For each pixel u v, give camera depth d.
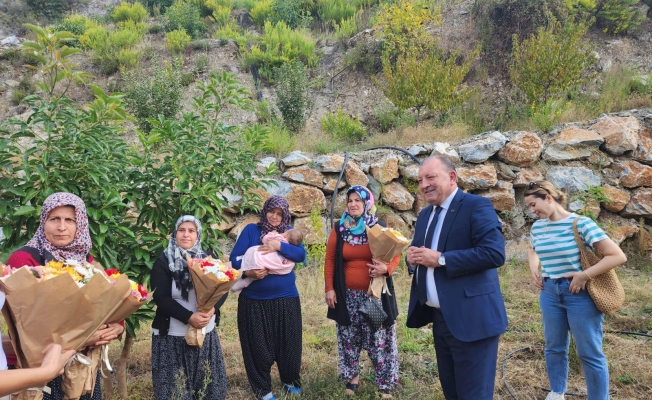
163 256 3.50
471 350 3.16
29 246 2.85
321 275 7.25
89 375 2.68
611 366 4.53
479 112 10.52
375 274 3.96
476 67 11.98
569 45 9.62
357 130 10.43
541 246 3.77
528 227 8.41
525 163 8.42
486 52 12.05
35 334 2.10
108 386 4.07
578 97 10.43
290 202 7.93
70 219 2.93
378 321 3.94
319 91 12.57
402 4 12.45
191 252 3.51
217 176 4.45
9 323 2.10
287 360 4.04
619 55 11.84
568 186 8.26
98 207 3.81
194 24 15.34
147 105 10.37
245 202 4.80
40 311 2.09
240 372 4.66
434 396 4.17
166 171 4.36
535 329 5.43
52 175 3.66
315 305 6.34
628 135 8.41
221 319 5.96
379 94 12.11
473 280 3.19
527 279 7.21
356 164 8.36
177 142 4.43
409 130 9.45
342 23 14.53
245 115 11.61
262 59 13.08
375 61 12.63
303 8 16.66
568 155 8.48
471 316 3.14
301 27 15.66
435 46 11.74
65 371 2.59
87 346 2.69
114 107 3.73
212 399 3.56
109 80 13.00
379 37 12.76
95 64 13.59
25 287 2.08
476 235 3.18
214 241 4.51
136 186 4.29
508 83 11.46
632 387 4.26
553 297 3.76
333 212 7.94
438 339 3.44
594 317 3.55
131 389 4.28
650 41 12.10
